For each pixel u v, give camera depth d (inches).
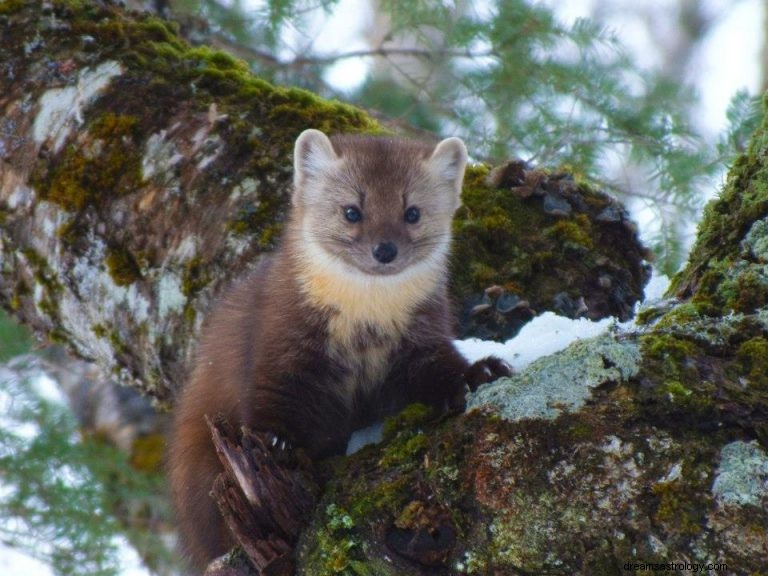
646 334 213.0
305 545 220.7
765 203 242.7
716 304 229.1
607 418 197.6
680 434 193.2
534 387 208.2
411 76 539.5
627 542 187.3
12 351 540.7
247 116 379.6
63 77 389.7
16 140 383.2
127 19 412.5
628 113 480.4
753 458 187.0
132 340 365.4
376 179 336.2
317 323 308.2
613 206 368.5
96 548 493.7
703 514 184.1
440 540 205.3
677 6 986.7
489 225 360.5
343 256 320.2
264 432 292.5
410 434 225.6
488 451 203.3
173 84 386.9
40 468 497.0
